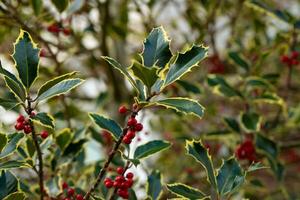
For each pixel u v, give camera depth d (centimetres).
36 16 126
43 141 105
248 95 134
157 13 161
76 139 116
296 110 148
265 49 155
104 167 90
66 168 122
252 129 128
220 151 164
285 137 165
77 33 147
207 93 164
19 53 89
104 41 152
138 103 86
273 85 145
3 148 92
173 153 184
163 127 182
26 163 93
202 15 174
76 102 178
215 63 160
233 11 179
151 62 88
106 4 149
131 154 106
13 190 95
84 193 107
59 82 89
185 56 87
